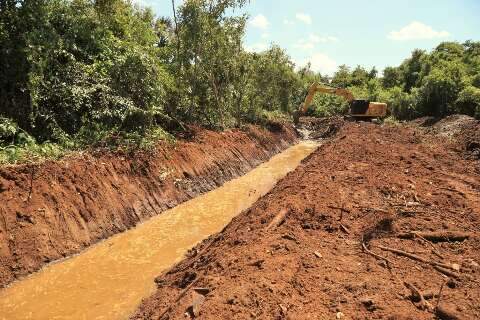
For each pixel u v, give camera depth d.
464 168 13.44
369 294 5.62
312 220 8.38
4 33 11.56
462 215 8.73
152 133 14.34
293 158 23.47
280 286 5.75
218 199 13.92
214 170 15.99
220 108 21.08
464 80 30.66
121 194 11.10
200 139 17.16
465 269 6.41
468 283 6.02
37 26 12.29
